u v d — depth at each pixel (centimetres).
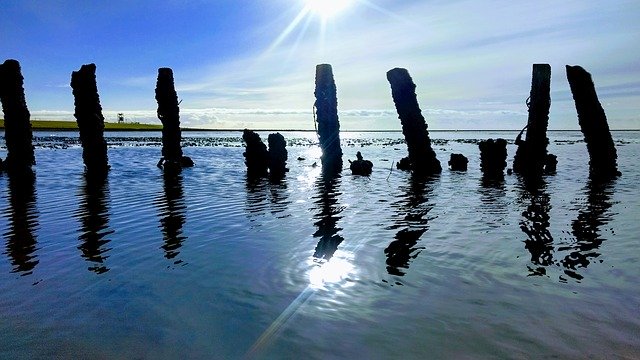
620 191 277
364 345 82
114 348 82
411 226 178
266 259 135
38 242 157
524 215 199
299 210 219
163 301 103
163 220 195
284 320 92
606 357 76
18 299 105
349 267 127
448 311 95
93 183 343
